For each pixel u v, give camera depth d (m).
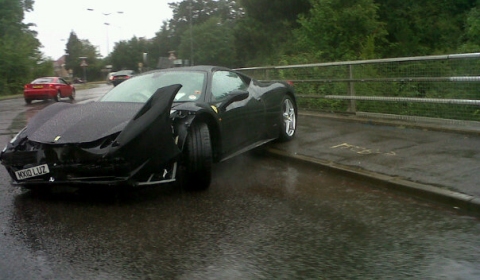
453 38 27.59
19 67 43.59
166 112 5.24
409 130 8.56
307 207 5.35
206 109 5.87
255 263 3.94
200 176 5.75
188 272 3.79
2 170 7.28
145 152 5.09
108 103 6.07
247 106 7.05
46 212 5.27
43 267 3.90
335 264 3.89
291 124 8.52
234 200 5.62
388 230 4.62
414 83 9.28
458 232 4.53
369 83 10.09
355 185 6.16
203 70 6.86
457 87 8.66
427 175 5.96
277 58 30.95
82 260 4.03
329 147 7.77
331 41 20.70
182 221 4.95
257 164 7.43
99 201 5.62
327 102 11.16
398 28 28.11
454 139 7.64
